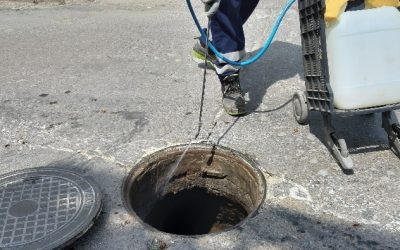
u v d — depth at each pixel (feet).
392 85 6.21
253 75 9.45
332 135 6.67
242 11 7.91
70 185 6.22
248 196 6.91
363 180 6.39
